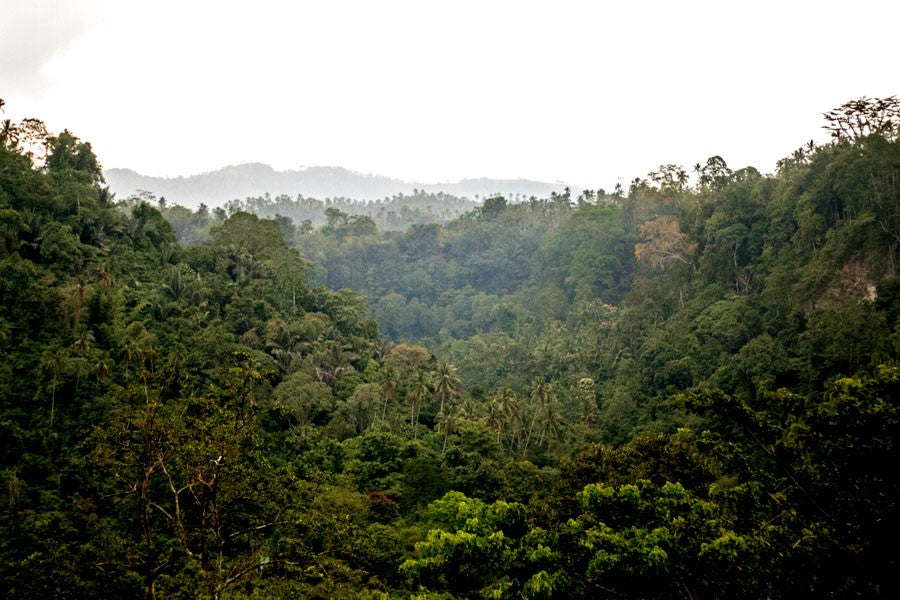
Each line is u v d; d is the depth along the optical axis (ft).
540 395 226.58
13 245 197.88
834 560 44.52
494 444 184.03
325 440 175.42
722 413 56.59
